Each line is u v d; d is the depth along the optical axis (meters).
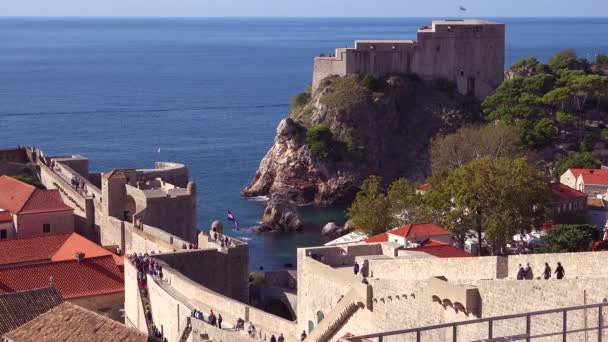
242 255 111.00
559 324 58.34
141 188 138.38
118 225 130.00
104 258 111.69
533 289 59.84
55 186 151.62
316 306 82.25
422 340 67.00
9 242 120.69
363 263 78.94
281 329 85.12
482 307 62.91
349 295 74.56
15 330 75.25
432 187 173.50
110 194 133.50
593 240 132.12
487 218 137.00
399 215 147.62
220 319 85.25
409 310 68.62
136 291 100.31
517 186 138.00
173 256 106.81
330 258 86.31
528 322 47.22
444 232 115.31
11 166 162.62
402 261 74.81
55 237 123.44
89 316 74.25
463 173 141.88
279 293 124.69
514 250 136.12
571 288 57.84
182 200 132.00
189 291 93.94
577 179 195.25
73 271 108.62
